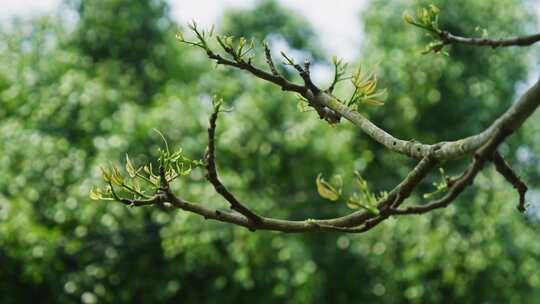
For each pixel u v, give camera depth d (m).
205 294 11.50
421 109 12.49
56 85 12.13
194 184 10.77
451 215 11.15
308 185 11.83
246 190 11.30
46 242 10.60
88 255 11.49
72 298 11.10
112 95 12.01
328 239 12.01
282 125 11.87
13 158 11.17
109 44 13.67
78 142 11.84
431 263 10.96
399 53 12.19
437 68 12.05
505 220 11.26
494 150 1.81
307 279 11.08
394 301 11.60
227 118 11.80
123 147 11.00
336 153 11.83
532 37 2.06
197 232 10.78
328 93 2.42
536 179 13.96
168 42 14.22
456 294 11.29
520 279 11.70
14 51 12.84
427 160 1.98
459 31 12.82
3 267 11.12
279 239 11.02
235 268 11.27
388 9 13.21
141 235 11.64
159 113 11.51
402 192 2.06
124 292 11.16
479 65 12.88
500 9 13.01
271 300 11.28
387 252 11.55
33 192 10.78
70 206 10.48
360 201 2.04
